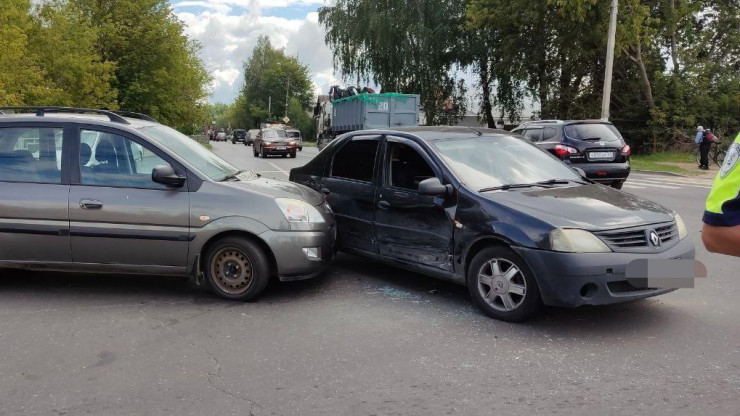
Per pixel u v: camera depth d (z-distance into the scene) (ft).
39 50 78.43
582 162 40.57
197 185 17.11
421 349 13.53
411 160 18.56
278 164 84.69
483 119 134.31
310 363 12.75
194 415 10.48
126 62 108.78
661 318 15.58
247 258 16.99
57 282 19.02
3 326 14.97
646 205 16.15
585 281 13.92
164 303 16.98
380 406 10.80
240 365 12.64
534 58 98.68
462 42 122.01
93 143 17.46
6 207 17.10
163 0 111.65
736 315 15.78
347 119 85.56
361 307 16.70
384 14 121.29
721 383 11.66
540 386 11.59
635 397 11.08
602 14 82.17
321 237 17.56
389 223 18.61
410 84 126.21
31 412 10.56
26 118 17.67
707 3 98.58
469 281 16.10
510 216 15.11
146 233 16.90
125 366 12.57
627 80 97.35
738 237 5.80
